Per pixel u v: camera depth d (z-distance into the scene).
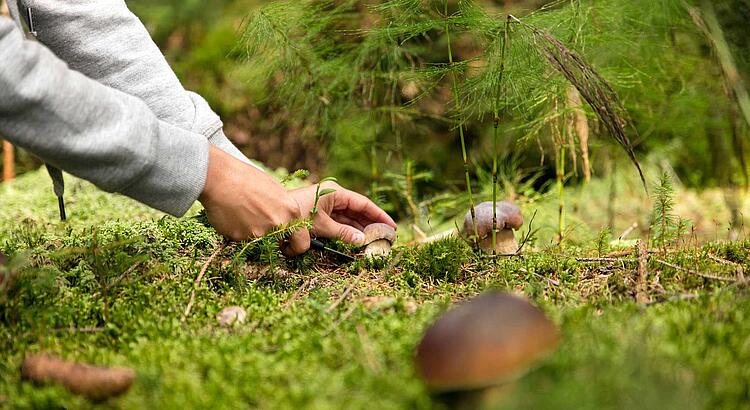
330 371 1.20
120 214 1.83
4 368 1.24
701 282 1.41
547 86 1.60
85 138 1.27
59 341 1.30
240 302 1.40
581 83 1.45
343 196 1.56
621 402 1.11
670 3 1.64
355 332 1.28
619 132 1.45
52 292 1.39
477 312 1.13
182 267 1.50
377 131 2.05
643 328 1.23
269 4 1.82
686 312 1.27
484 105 1.59
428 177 2.01
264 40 1.84
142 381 1.19
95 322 1.35
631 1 1.68
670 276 1.44
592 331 1.20
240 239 1.43
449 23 1.59
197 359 1.23
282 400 1.16
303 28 1.88
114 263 1.45
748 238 1.68
